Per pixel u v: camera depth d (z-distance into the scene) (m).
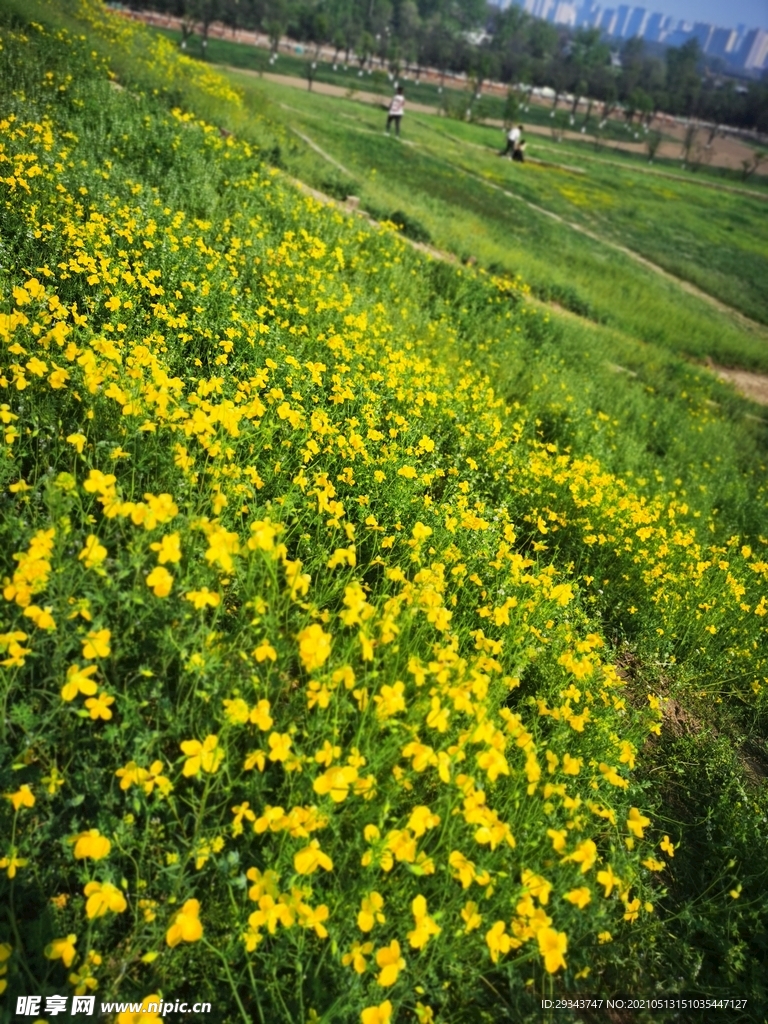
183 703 2.74
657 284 26.75
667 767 4.16
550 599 4.31
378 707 2.63
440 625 3.17
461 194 27.14
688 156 79.50
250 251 7.97
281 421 4.72
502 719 3.19
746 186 72.12
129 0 73.19
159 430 3.78
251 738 2.82
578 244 27.88
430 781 2.86
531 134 67.81
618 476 8.41
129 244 6.49
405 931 2.42
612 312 19.20
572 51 128.75
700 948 3.17
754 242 42.12
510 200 30.73
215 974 2.26
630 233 34.34
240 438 4.14
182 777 2.65
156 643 2.81
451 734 2.97
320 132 26.67
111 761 2.60
